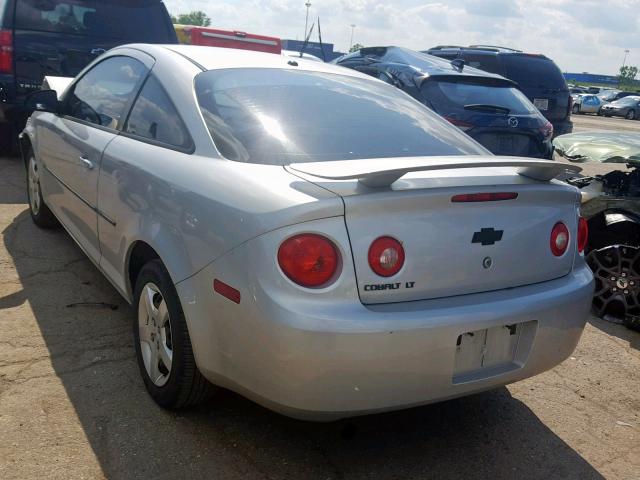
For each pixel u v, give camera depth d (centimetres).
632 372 384
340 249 225
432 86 694
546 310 263
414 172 242
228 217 241
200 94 303
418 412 316
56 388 302
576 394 351
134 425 280
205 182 262
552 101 995
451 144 326
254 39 924
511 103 710
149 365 299
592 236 509
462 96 691
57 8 702
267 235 226
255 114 294
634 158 466
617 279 465
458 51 1046
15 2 677
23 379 307
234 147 274
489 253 254
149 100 333
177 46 360
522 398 341
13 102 692
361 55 890
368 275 229
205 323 251
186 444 271
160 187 284
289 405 229
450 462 279
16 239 495
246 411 298
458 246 246
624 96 3931
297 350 220
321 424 295
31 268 441
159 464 257
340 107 323
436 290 243
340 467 267
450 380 244
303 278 222
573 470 282
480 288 254
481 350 254
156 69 339
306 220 223
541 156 710
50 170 452
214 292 244
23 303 388
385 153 296
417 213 238
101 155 351
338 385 225
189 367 270
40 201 501
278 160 270
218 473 255
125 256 316
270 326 222
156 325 292
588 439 308
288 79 333
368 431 296
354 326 221
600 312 471
